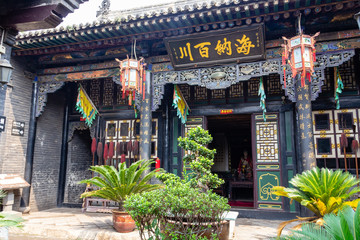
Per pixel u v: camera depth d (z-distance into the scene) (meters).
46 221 8.76
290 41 6.99
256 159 9.95
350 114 9.16
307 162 7.43
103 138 11.81
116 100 11.89
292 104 9.81
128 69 8.31
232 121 13.97
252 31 7.84
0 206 8.96
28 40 9.10
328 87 9.42
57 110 12.26
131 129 11.50
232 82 8.54
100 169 7.73
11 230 8.00
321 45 7.89
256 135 10.10
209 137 5.77
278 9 7.23
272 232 7.54
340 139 8.75
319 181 6.08
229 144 17.19
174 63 8.97
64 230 7.68
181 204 4.26
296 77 7.97
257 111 10.20
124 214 7.28
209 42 8.34
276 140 9.86
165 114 11.08
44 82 10.77
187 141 5.55
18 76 10.21
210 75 8.80
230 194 13.90
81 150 13.16
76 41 9.16
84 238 7.30
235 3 7.07
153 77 9.34
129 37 8.81
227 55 8.48
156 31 8.42
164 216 4.49
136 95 9.40
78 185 12.65
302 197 6.19
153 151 11.05
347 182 6.02
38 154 11.01
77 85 12.68
